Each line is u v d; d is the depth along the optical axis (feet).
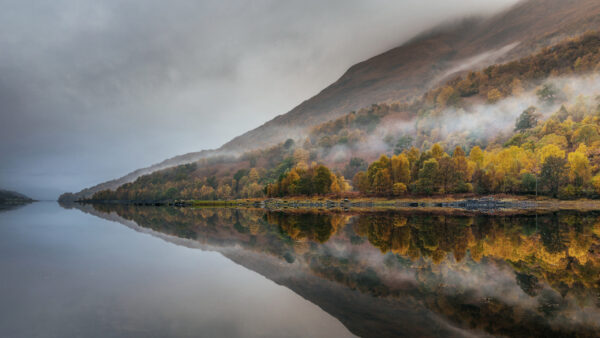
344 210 295.07
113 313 37.55
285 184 529.86
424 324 34.35
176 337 30.78
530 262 63.77
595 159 347.97
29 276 55.47
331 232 118.11
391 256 71.51
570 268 58.75
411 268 60.18
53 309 38.83
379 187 424.87
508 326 33.58
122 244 94.07
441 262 64.75
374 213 234.17
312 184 488.02
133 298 43.27
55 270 60.13
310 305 40.68
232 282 51.88
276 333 31.81
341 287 48.80
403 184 408.26
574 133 414.82
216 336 31.01
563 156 358.43
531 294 44.24
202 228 141.38
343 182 569.64
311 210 308.40
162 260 69.72
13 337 30.71
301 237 105.91
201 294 45.29
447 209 282.36
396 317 36.37
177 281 52.42
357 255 73.41
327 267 62.08
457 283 50.11
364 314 37.40
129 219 208.54
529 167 369.50
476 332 32.14
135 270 60.34
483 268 59.47
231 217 220.84
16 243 96.99
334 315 37.14
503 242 88.69
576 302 40.88
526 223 141.59
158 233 122.42
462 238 96.94
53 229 140.87
